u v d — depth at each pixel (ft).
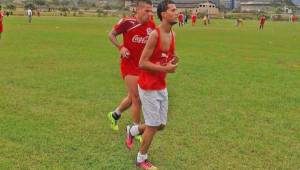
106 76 48.57
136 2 25.57
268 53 79.25
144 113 21.33
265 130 28.76
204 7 475.31
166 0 20.16
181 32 148.05
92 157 23.09
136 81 25.67
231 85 44.70
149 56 20.43
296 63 64.59
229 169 21.88
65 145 24.89
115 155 23.52
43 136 26.45
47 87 41.63
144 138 21.47
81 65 56.65
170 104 35.45
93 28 154.40
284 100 38.09
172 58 20.67
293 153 24.47
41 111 32.55
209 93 40.34
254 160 23.24
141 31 25.38
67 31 133.08
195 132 27.89
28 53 69.15
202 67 57.36
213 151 24.43
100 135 27.04
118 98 37.63
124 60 25.93
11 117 30.60
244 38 121.49
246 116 32.24
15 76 47.21
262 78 49.60
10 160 22.36
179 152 24.14
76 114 31.94
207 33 143.95
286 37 129.49
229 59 67.56
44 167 21.52
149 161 22.68
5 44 83.92
